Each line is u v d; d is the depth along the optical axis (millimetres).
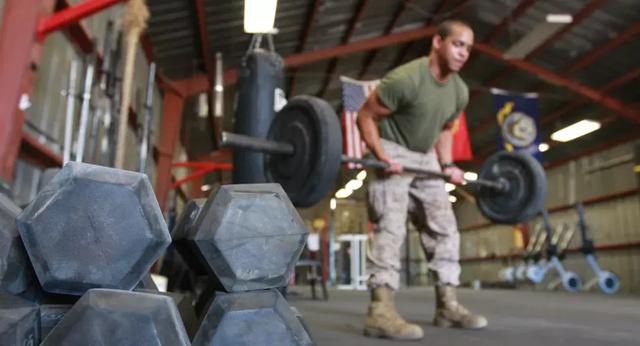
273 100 2557
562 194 10070
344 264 10805
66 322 320
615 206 8727
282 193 438
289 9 6090
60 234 341
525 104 7691
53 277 337
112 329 320
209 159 11023
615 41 6828
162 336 327
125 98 1981
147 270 363
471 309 3512
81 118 2496
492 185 2234
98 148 2727
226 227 396
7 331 321
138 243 357
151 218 363
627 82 7488
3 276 341
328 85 8828
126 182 362
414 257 13867
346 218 13641
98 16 3873
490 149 10656
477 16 7359
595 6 6379
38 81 3025
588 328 2246
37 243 335
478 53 8070
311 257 5008
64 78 3436
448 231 2035
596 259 8727
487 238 12656
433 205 2004
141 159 2756
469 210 13633
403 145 1955
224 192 416
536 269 8438
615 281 7066
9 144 2406
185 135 9469
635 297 5531
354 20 6723
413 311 3213
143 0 2059
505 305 3982
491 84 8812
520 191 2215
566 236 9789
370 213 1928
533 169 2166
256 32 3266
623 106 7863
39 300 363
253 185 438
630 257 8273
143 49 5457
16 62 2471
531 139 7516
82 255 344
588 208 9359
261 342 384
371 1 6445
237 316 381
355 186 10906
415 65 1846
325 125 1364
